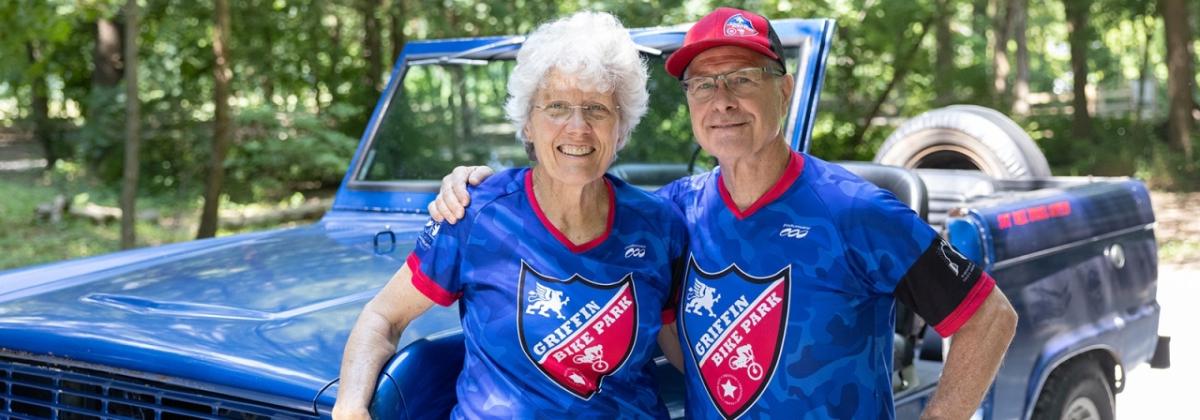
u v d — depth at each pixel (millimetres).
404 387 2143
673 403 2553
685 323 2338
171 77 17500
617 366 2182
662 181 3682
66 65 17969
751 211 2275
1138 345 4340
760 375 2258
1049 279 3789
